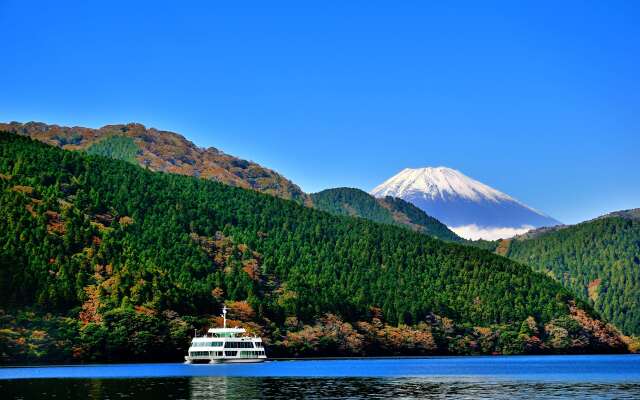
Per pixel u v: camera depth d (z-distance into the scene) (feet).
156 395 636.89
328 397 631.56
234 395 641.81
